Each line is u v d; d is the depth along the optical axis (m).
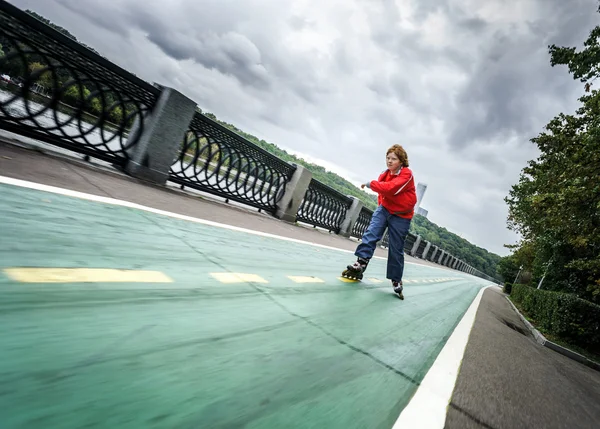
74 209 2.43
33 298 1.21
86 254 1.76
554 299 7.57
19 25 3.17
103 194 3.17
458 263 45.84
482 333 4.13
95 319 1.22
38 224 1.91
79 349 1.02
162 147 4.86
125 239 2.23
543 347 5.84
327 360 1.59
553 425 1.90
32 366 0.88
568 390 3.04
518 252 24.27
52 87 3.64
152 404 0.90
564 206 7.70
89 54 3.76
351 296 3.11
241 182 6.94
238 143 6.37
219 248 2.96
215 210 5.12
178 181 5.49
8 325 1.01
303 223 9.98
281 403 1.12
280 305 2.12
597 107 8.43
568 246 12.38
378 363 1.78
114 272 1.67
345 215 12.20
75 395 0.83
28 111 3.56
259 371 1.27
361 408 1.28
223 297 1.89
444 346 2.65
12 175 2.61
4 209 1.94
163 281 1.79
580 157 7.52
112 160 4.59
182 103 4.89
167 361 1.12
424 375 1.86
